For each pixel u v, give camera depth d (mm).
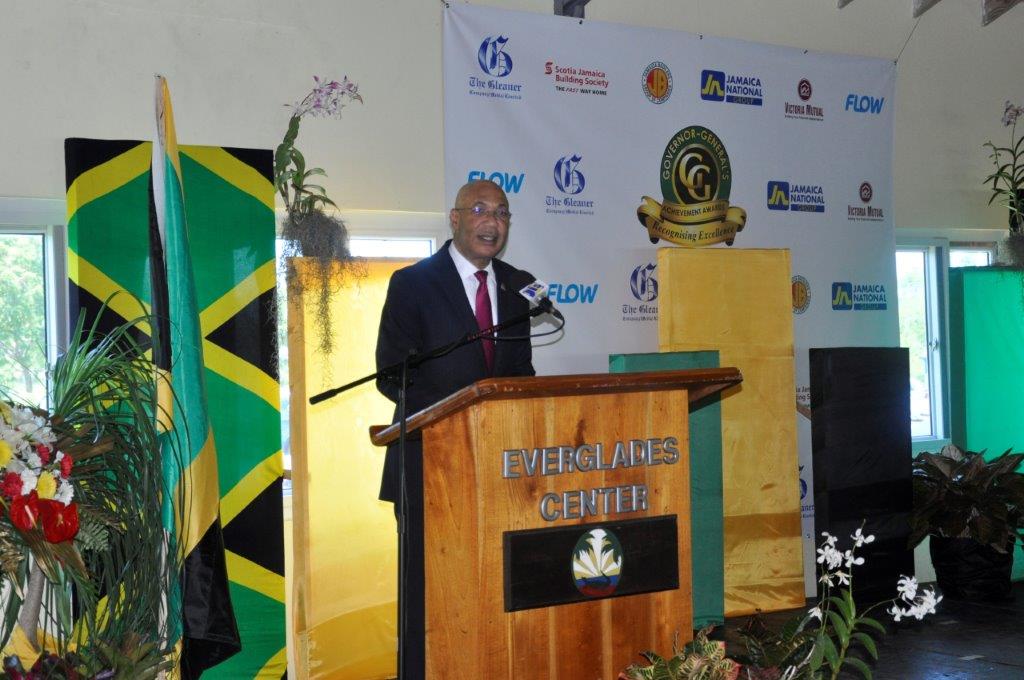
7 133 3594
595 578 2102
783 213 4867
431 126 4293
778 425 4434
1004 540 4539
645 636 2168
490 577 2018
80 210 3391
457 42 4109
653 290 4516
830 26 5191
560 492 2082
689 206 4617
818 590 4770
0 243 3656
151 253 2744
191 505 2562
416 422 2100
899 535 4520
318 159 4074
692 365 4113
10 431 2105
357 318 3740
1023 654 3941
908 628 4297
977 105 5598
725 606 4309
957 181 5543
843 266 5016
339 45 4113
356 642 3668
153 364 2564
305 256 3646
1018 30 5723
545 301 2471
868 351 4461
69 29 3682
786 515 4430
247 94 3941
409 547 2666
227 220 3564
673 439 2203
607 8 4652
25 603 2293
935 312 5629
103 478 2334
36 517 2027
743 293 4379
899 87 5395
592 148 4387
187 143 3842
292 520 3734
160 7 3814
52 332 3689
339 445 3678
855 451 4398
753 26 4992
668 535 2186
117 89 3748
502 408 2031
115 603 2322
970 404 5410
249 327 3559
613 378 2062
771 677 2115
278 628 3545
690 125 4629
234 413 3520
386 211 4227
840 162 5027
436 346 2850
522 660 2041
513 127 4215
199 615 2645
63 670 2145
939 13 5496
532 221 4254
